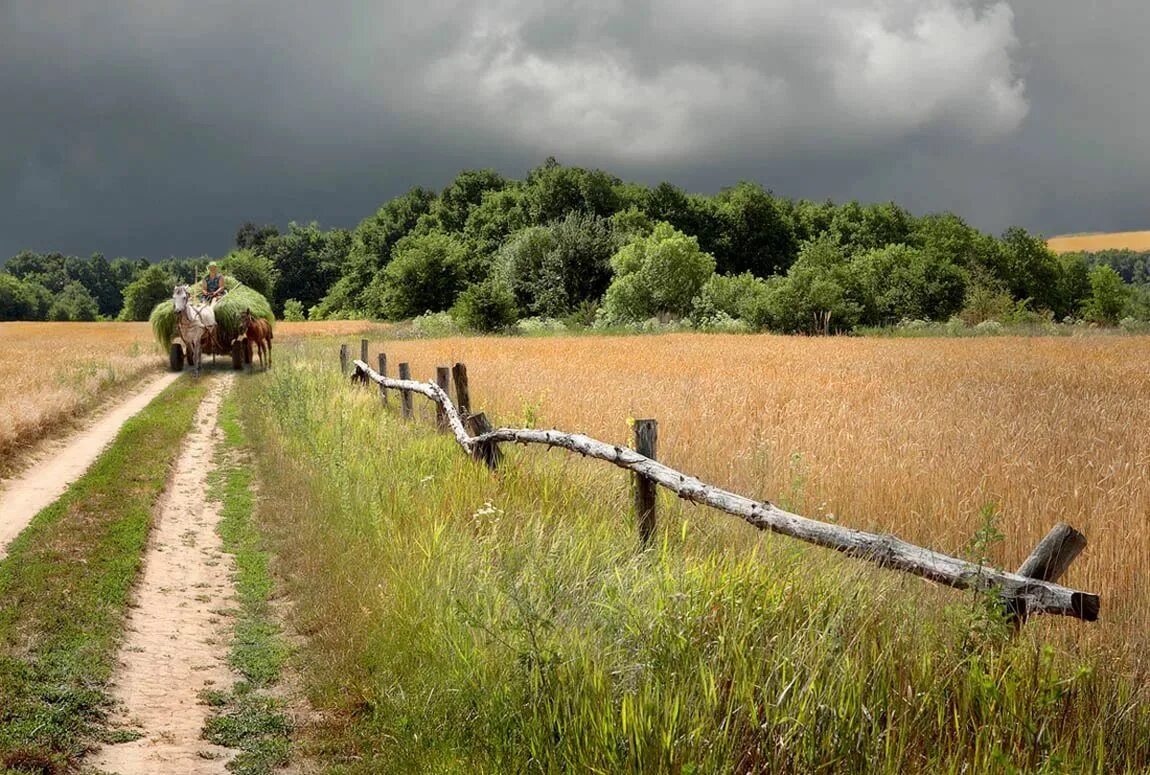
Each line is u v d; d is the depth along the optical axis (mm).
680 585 4832
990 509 4555
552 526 6848
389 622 5500
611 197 100312
